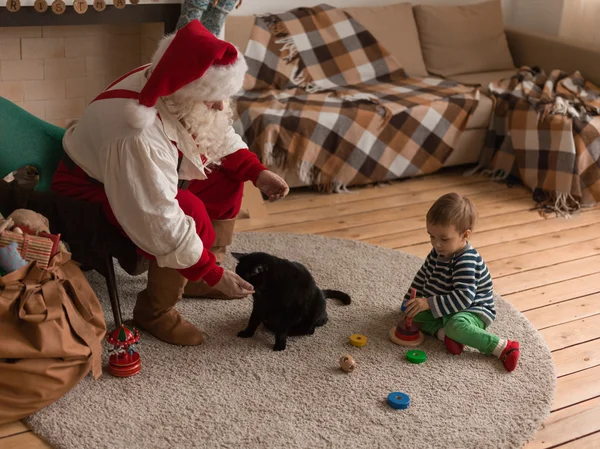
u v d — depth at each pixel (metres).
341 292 2.46
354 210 3.33
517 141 3.62
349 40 3.91
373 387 2.01
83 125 1.93
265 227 3.09
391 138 3.52
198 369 2.06
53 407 1.86
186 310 2.37
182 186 2.04
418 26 4.20
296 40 3.75
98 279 2.54
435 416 1.90
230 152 2.23
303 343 2.22
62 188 2.04
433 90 3.79
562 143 3.40
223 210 2.29
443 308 2.19
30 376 1.77
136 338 2.00
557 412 1.97
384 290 2.57
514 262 2.86
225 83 1.80
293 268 2.12
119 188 1.83
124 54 3.46
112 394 1.93
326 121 3.35
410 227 3.17
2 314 1.74
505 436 1.84
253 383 2.01
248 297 2.49
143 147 1.81
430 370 2.10
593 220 3.34
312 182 3.46
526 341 2.27
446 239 2.16
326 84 3.78
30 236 1.82
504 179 3.80
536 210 3.43
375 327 2.33
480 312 2.21
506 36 4.48
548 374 2.10
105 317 2.30
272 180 2.24
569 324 2.42
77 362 1.87
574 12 4.27
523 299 2.58
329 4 4.15
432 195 3.56
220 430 1.81
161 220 1.83
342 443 1.79
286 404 1.92
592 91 3.74
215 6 2.94
